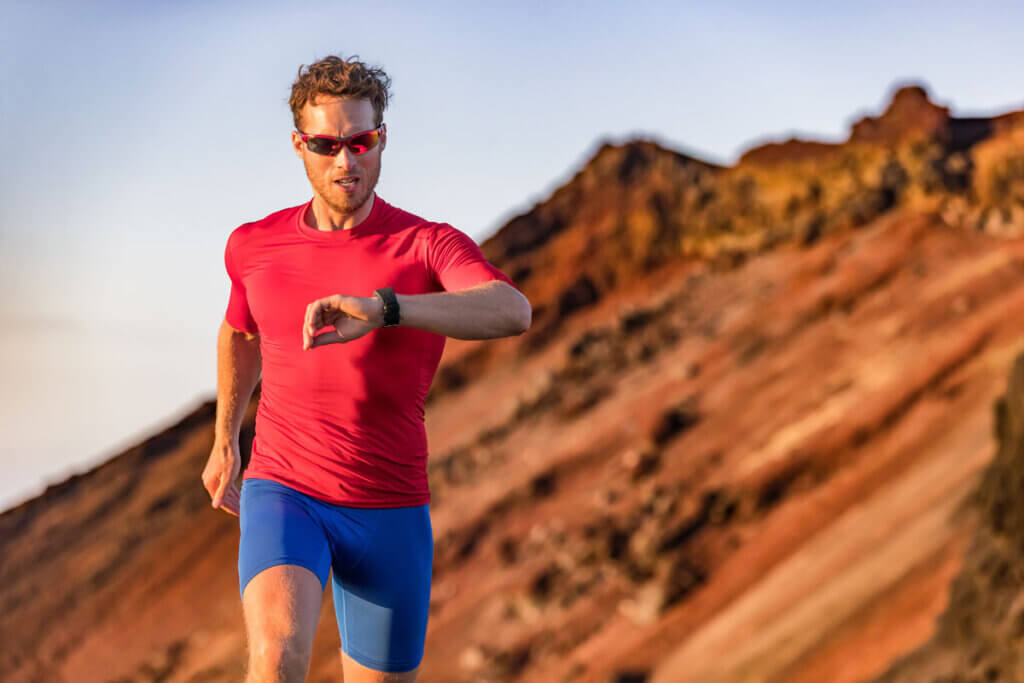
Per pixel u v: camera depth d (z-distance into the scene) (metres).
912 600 41.31
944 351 69.44
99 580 110.00
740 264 111.38
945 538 44.56
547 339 120.75
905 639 38.88
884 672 28.70
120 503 124.00
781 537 60.53
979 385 64.19
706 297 107.38
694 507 66.62
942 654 26.67
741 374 84.06
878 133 111.06
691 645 53.88
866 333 79.00
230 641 89.12
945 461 57.25
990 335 69.00
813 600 47.56
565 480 83.00
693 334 99.12
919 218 93.12
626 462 78.12
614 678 53.94
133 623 101.88
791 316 89.25
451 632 69.44
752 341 88.31
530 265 132.25
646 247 126.56
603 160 141.12
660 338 101.19
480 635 67.44
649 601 59.66
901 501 54.53
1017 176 91.50
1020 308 70.62
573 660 60.06
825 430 67.62
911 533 47.72
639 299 121.00
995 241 85.94
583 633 62.00
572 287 126.06
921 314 77.19
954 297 77.00
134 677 90.88
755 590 55.62
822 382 74.94
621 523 69.94
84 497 126.94
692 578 60.41
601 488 78.38
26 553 121.88
